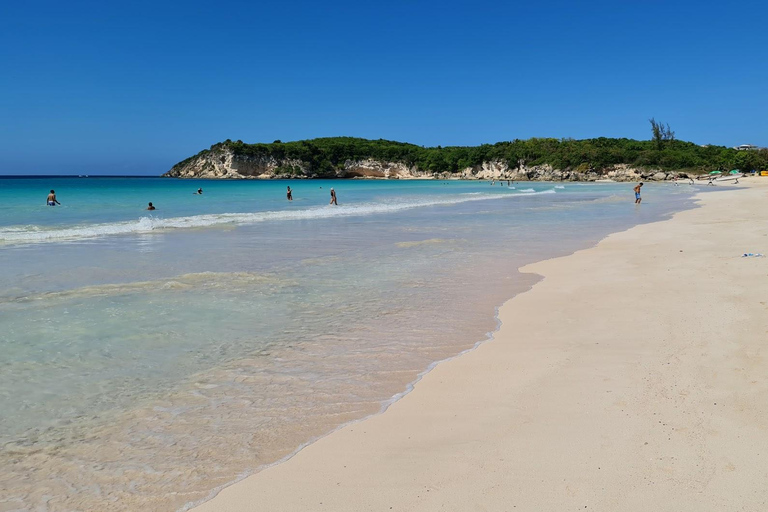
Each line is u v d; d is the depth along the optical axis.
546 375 5.57
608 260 12.17
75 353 6.48
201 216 26.03
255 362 6.21
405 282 10.54
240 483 3.79
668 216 23.94
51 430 4.61
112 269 11.97
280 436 4.47
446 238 17.30
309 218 25.53
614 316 7.56
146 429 4.62
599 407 4.73
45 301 8.99
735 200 33.75
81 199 41.25
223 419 4.79
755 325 6.56
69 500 3.63
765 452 3.82
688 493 3.42
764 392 4.74
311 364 6.14
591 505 3.36
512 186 86.50
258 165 167.12
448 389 5.35
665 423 4.34
